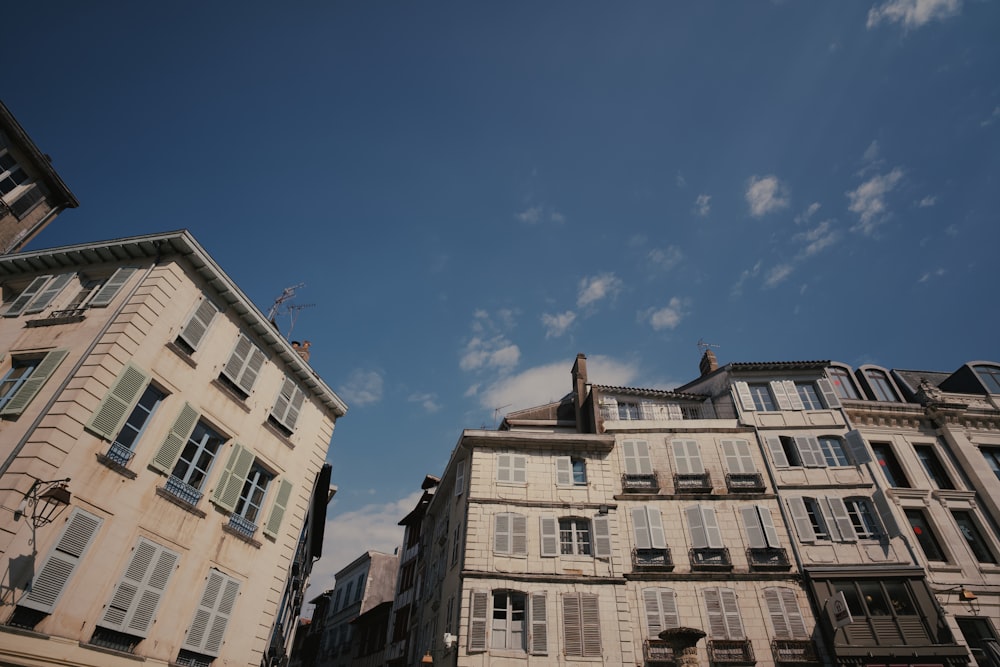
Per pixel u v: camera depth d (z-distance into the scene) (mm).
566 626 20406
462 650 19672
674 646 17688
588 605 20922
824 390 27547
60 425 11812
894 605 21297
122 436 13320
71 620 11297
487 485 24016
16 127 19656
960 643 20281
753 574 22125
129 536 12844
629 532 23359
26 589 10633
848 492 24203
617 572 21922
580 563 22109
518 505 23438
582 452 25422
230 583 15375
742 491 24516
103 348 13320
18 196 20172
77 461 12008
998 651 20672
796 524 23469
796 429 26328
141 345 13977
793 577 22109
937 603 21062
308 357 25422
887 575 21750
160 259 15531
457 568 22750
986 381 29219
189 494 14641
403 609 32844
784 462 25281
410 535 37906
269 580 16797
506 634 20500
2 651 10047
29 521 10898
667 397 28750
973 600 21719
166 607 13375
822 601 21312
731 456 25531
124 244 15711
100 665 11602
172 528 13961
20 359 14258
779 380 28203
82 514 11906
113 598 12188
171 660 13258
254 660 15695
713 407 28484
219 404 16125
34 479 11102
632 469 25172
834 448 25703
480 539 22375
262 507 17375
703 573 22203
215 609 14711
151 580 13141
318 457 20109
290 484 18438
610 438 25266
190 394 15195
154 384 14266
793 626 20984
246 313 17500
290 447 18828
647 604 21547
